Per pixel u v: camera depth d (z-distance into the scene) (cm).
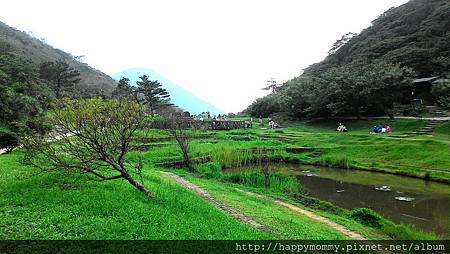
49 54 16200
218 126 6731
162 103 7800
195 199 1792
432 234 1762
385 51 9225
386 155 3897
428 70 7519
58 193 1337
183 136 3597
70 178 1567
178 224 1227
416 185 2991
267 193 2533
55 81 8850
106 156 1448
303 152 4469
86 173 1655
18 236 982
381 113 6444
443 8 9644
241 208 1870
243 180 2920
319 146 4609
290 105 7806
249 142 4928
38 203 1232
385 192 2770
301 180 3225
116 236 1035
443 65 6900
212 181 2827
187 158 3403
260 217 1720
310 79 8056
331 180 3225
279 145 4731
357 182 3134
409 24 10675
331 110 6681
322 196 2659
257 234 1348
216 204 1906
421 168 3384
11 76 6438
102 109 1433
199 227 1253
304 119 7556
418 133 4747
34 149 1466
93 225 1088
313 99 6881
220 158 3634
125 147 1490
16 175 1608
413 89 6938
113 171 1911
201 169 3253
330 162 3912
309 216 1970
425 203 2450
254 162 3922
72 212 1171
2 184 1433
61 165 1428
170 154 3709
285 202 2308
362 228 1838
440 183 3036
